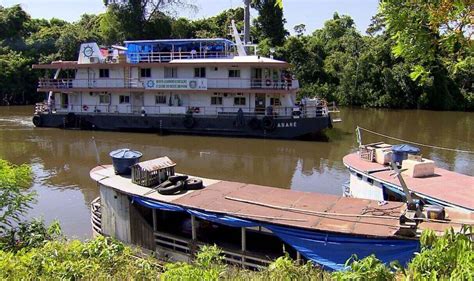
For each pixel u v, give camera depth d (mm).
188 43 35250
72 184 20500
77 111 36094
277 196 12125
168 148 28297
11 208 9250
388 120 43125
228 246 11617
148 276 6871
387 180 15008
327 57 63500
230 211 10977
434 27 4387
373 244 9336
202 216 11188
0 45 60375
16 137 32219
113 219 13008
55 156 26422
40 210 16719
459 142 30250
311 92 58500
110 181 13344
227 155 26297
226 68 32031
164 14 60312
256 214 10781
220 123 32281
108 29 58375
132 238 12711
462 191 13750
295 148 28094
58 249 7266
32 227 9273
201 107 33281
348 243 9547
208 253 8055
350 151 27234
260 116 31609
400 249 9141
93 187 19984
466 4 3932
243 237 10992
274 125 30922
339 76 59781
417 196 13633
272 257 10852
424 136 32844
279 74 32219
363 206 11164
